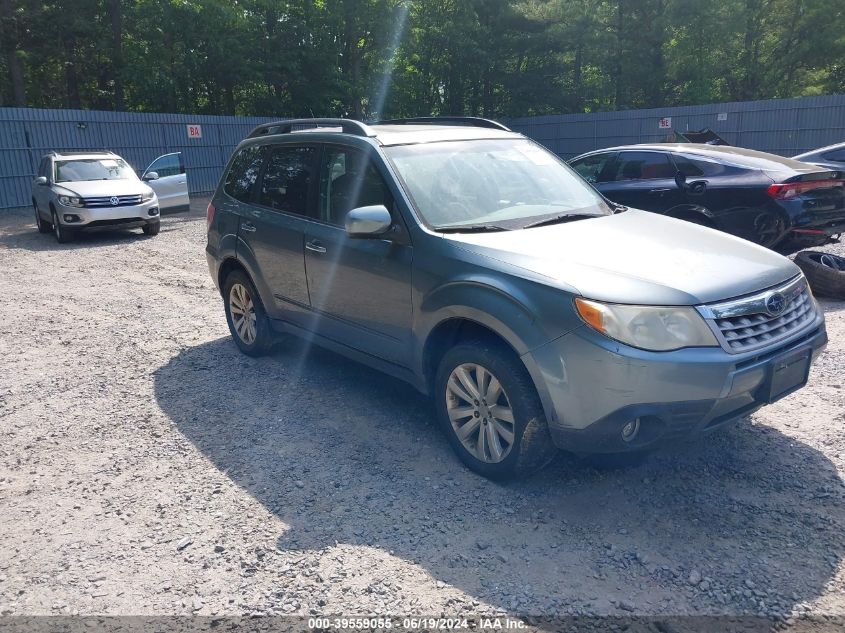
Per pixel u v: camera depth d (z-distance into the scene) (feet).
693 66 106.22
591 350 10.46
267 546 10.79
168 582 10.02
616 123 86.33
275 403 16.48
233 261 19.39
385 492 12.25
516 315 11.26
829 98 69.72
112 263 37.29
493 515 11.39
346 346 15.60
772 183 24.97
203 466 13.52
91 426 15.62
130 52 99.81
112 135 74.69
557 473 12.68
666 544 10.45
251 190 18.74
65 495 12.62
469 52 113.80
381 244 13.97
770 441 13.62
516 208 14.49
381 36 110.83
